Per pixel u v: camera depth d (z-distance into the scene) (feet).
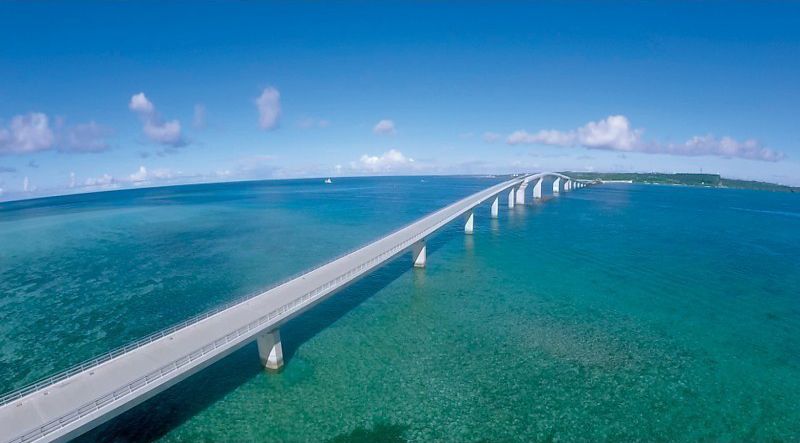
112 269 207.21
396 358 108.47
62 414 67.26
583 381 98.12
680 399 91.50
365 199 606.96
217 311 107.34
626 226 315.99
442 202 544.62
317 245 256.52
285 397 91.66
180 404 89.25
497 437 79.41
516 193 515.09
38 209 619.67
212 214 436.76
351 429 81.66
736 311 141.08
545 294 157.58
